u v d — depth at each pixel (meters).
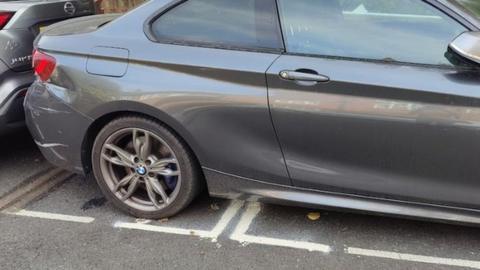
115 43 3.11
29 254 3.03
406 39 2.76
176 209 3.28
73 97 3.17
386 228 3.21
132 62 3.04
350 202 2.95
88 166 3.41
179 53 2.99
